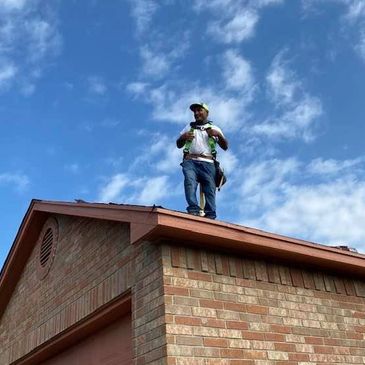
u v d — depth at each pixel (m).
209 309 4.73
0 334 8.33
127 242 5.36
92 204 5.70
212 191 6.09
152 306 4.62
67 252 6.74
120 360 5.42
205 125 6.49
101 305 5.47
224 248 5.10
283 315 5.27
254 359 4.78
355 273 6.20
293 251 5.33
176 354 4.31
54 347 6.64
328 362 5.34
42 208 7.31
